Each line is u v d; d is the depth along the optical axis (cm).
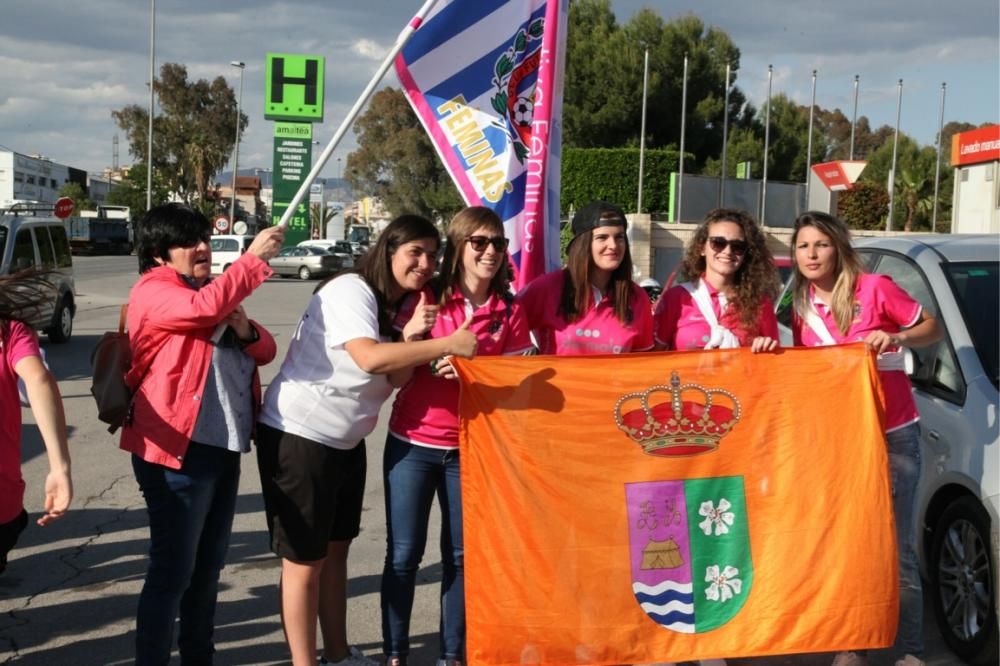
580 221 405
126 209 7019
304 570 381
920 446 470
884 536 396
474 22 514
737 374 397
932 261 526
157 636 363
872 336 399
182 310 350
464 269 390
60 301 1614
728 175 4400
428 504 400
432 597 521
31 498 698
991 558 414
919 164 4981
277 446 373
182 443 357
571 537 386
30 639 455
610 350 409
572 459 387
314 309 378
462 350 363
